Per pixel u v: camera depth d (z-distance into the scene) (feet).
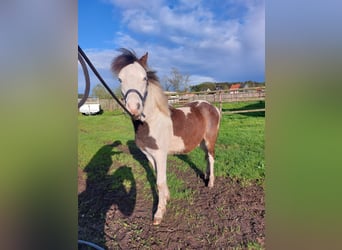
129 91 6.93
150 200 9.61
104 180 11.60
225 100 23.30
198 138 9.95
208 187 10.34
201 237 7.17
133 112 6.84
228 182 10.72
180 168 12.75
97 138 19.61
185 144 9.30
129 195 10.06
